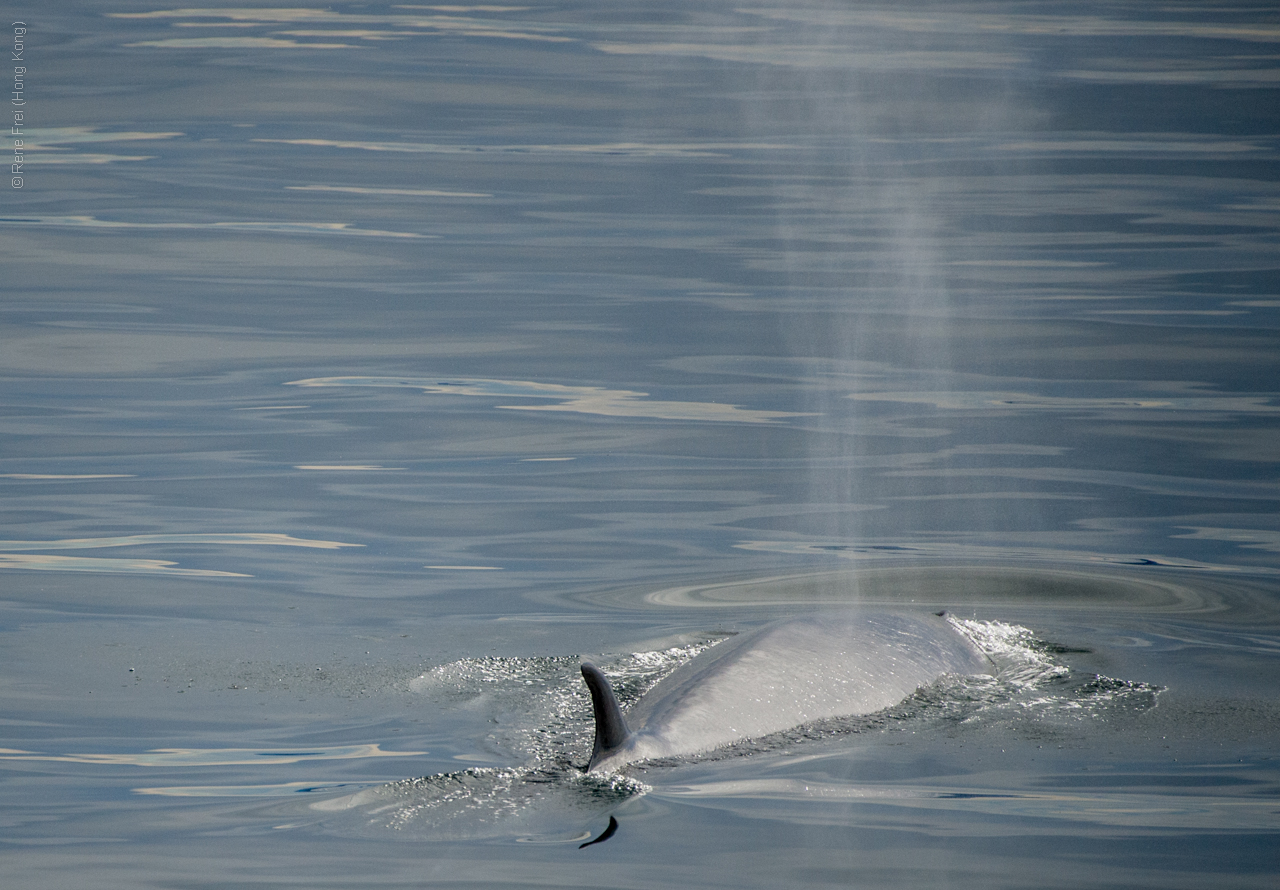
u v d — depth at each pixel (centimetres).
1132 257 5456
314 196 6284
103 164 6644
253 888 1744
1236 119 7494
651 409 4103
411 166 6750
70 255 5472
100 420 3944
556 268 5422
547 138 7250
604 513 3419
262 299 5047
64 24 9181
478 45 9144
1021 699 2391
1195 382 4222
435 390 4234
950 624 2709
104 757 2164
